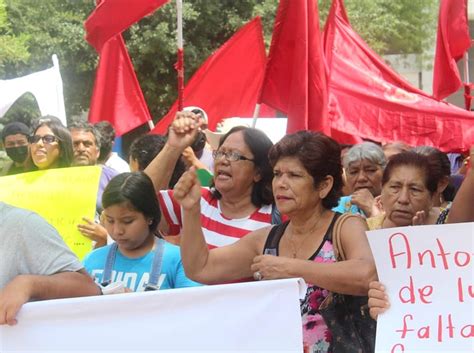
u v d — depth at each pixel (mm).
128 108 7934
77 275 3367
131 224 4312
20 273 3299
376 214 5031
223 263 4039
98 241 5105
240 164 4781
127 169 7371
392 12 20094
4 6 15039
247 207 4859
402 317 3541
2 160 10469
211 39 18328
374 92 7359
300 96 6375
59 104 8125
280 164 3902
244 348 3486
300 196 3855
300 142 3896
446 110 7316
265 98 6637
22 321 3441
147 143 5863
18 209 3338
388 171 4469
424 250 3545
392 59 21328
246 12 18062
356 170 5652
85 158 6621
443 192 5465
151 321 3504
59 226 5125
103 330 3482
